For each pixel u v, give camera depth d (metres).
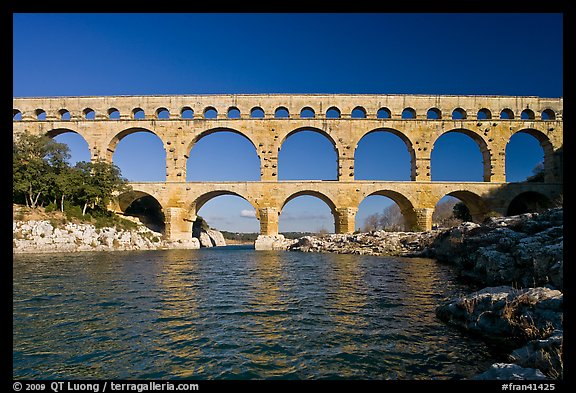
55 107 62.25
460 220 72.25
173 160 61.28
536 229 22.08
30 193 49.72
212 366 8.54
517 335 9.48
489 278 19.20
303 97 62.50
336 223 61.00
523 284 16.36
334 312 13.70
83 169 55.88
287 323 12.18
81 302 15.44
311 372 8.19
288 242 58.69
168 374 8.12
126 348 9.78
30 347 9.87
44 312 13.68
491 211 57.72
